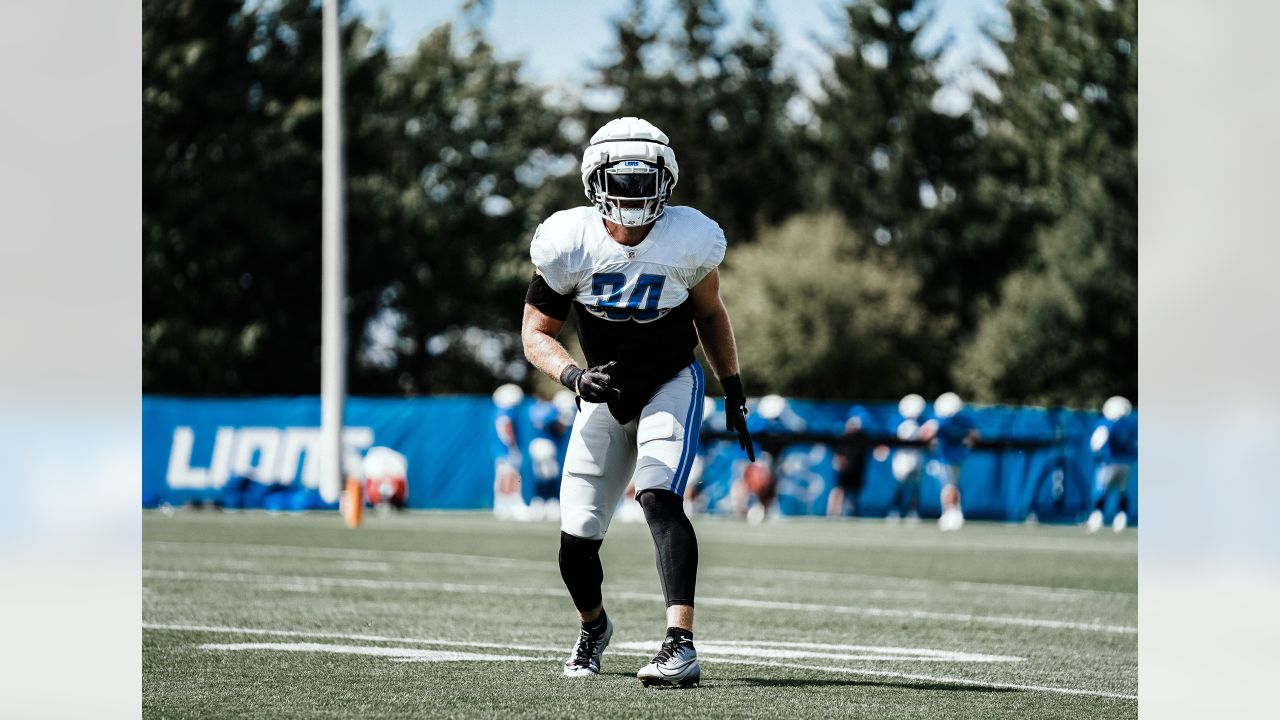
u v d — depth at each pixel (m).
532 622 20.75
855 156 143.50
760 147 148.50
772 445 61.66
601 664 16.59
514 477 59.53
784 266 109.69
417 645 18.09
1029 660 17.88
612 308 14.88
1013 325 110.94
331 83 58.56
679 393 15.17
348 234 121.56
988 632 20.70
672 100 149.50
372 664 16.44
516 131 131.12
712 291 15.45
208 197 111.50
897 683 15.52
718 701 13.99
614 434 15.38
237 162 112.94
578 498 15.41
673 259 14.84
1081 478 64.56
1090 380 110.00
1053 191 127.56
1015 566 34.38
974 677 16.27
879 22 143.25
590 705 13.69
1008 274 133.88
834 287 108.50
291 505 61.50
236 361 111.31
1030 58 132.88
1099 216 113.00
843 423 63.28
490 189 130.88
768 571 31.67
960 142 141.38
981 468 64.38
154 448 61.06
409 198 121.56
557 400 59.75
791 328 107.12
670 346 15.20
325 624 20.28
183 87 110.44
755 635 19.81
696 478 62.75
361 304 123.44
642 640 19.00
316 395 119.62
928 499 63.72
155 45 109.81
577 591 15.55
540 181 149.12
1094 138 123.75
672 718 13.05
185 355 110.12
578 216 14.93
